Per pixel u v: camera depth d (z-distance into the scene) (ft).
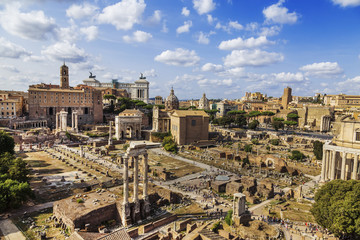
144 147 180.04
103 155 386.73
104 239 124.47
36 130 508.94
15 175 208.23
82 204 175.11
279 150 444.55
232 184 238.07
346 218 136.87
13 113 589.32
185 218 183.21
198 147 445.37
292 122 651.66
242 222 172.35
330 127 637.71
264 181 247.91
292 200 226.17
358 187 147.02
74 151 406.82
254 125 624.18
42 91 613.52
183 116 476.54
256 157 351.46
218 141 519.19
